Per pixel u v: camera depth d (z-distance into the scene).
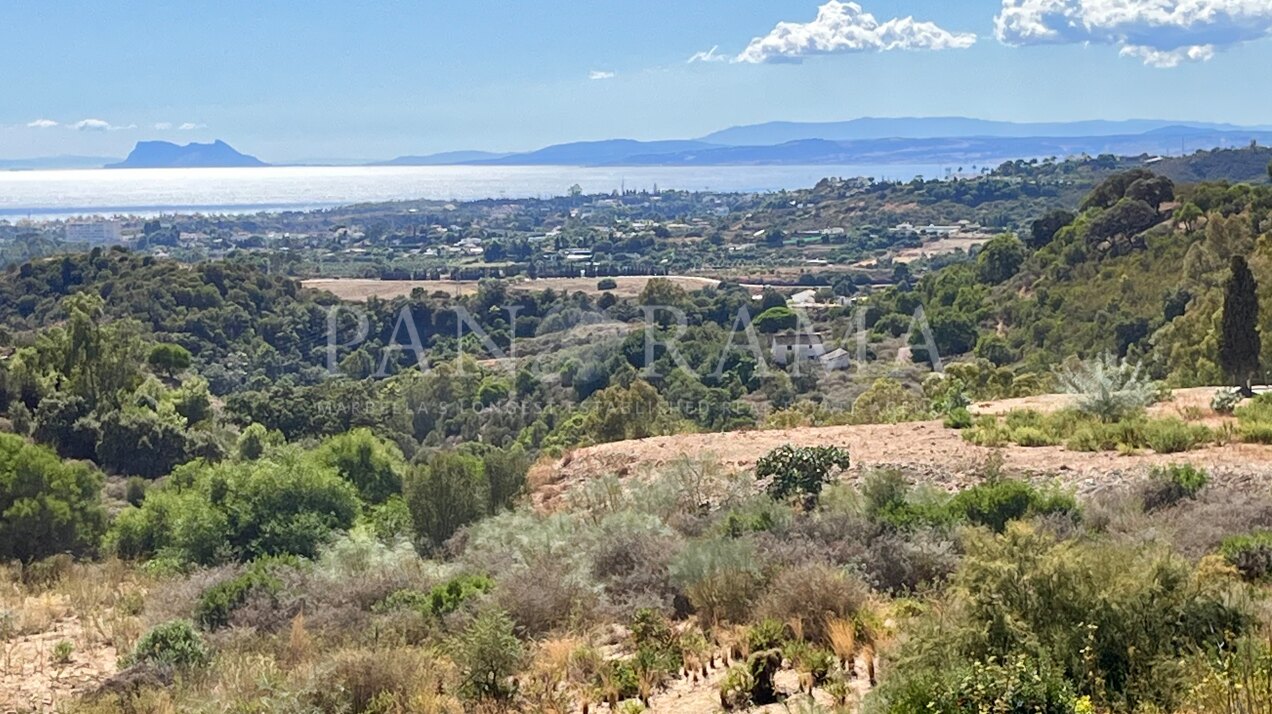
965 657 6.23
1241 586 6.97
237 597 10.80
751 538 10.62
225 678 8.61
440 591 10.13
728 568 9.46
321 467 18.88
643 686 7.43
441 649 8.87
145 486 26.47
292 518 14.73
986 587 6.55
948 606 6.95
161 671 8.91
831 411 28.44
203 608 10.69
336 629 9.95
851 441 17.92
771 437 18.98
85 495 18.00
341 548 12.98
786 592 8.67
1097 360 20.14
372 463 21.09
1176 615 6.57
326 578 11.32
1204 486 12.70
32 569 14.31
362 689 7.88
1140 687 6.02
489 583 10.38
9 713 8.30
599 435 28.05
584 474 18.23
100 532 17.11
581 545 11.71
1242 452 14.77
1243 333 22.03
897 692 5.98
